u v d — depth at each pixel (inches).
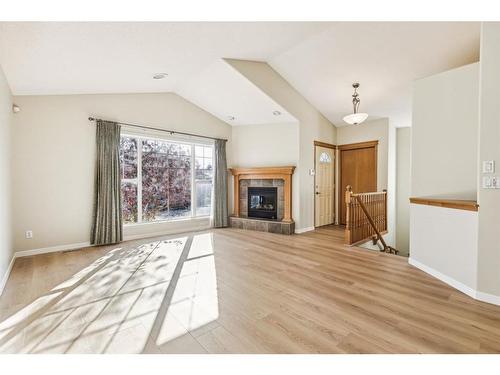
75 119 166.2
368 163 251.8
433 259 120.0
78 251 160.1
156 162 210.2
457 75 119.2
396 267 132.5
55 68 121.0
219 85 191.5
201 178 240.5
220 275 121.3
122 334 74.9
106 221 175.0
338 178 272.5
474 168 115.5
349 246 175.5
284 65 184.4
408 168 263.0
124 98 187.3
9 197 133.1
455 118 120.2
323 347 68.5
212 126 240.4
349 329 77.0
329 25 135.7
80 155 168.2
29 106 150.9
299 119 219.8
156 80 174.1
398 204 267.6
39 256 149.7
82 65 123.6
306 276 120.1
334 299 96.7
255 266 134.0
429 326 78.4
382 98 207.2
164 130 208.2
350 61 167.5
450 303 93.3
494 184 91.8
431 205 121.0
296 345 69.5
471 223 98.9
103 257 148.3
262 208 241.8
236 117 236.2
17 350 67.9
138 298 97.7
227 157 253.1
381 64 165.8
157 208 212.1
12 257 140.0
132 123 191.2
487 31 92.2
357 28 137.5
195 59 152.3
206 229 236.2
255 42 144.2
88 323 80.6
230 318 83.4
